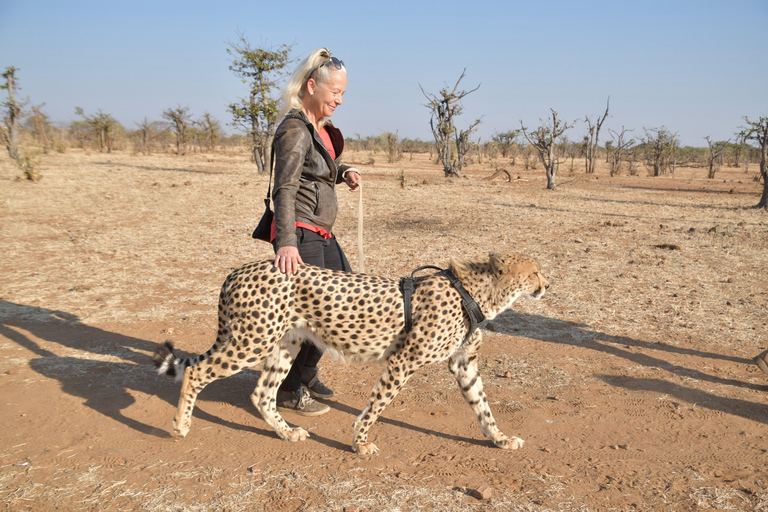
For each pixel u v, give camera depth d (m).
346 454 3.53
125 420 3.96
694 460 3.50
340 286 3.43
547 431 3.91
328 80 3.71
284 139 3.54
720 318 6.39
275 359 3.75
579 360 5.24
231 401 4.37
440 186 22.83
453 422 4.07
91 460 3.37
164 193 17.36
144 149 47.09
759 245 10.56
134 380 4.65
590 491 3.11
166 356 3.65
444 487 3.12
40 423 3.86
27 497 2.95
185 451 3.52
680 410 4.25
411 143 69.44
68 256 8.99
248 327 3.37
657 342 5.70
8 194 15.78
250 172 26.78
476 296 3.53
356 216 14.30
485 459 3.48
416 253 9.58
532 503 2.97
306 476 3.22
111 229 11.47
